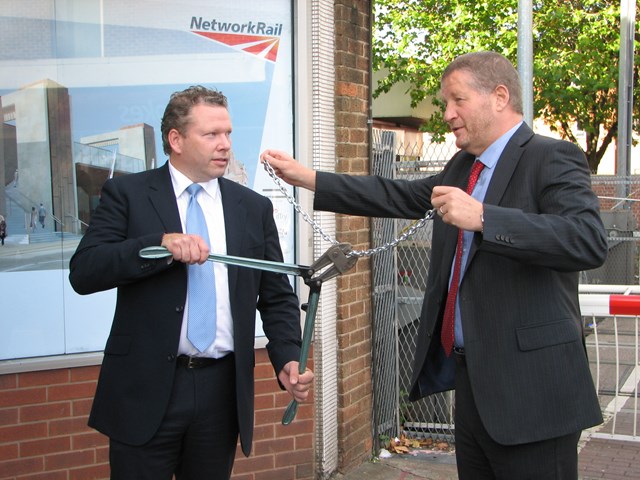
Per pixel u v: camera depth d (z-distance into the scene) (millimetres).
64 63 4062
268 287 3076
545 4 14938
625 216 10805
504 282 2637
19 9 3969
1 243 3988
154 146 4238
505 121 2744
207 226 2848
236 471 4484
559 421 2609
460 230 2762
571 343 2648
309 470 4641
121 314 2773
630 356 7527
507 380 2621
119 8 4129
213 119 2770
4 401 3945
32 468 4004
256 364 4473
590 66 14578
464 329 2676
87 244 2738
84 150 4121
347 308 4910
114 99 4156
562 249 2428
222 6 4312
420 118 17016
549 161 2617
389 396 5574
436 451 5445
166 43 4227
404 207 3180
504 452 2693
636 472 5020
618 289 5066
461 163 2998
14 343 4012
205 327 2754
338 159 4785
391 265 5543
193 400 2766
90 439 4105
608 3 15438
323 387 4711
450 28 14734
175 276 2723
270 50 4430
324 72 4621
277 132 4484
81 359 4062
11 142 3996
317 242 4621
